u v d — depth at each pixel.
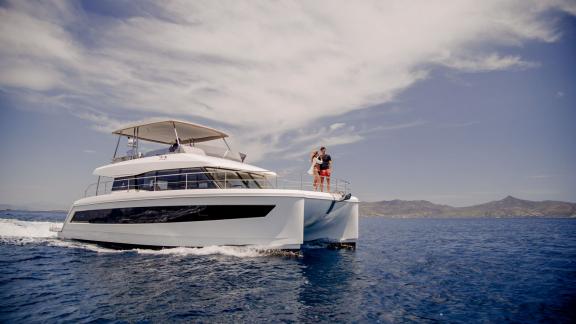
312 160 13.03
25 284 7.62
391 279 8.80
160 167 12.37
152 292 6.98
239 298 6.64
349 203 13.13
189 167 11.87
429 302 6.71
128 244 12.43
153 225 11.93
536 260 12.98
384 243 20.77
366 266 10.64
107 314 5.68
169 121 13.38
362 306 6.36
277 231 10.56
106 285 7.50
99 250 12.52
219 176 11.79
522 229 49.38
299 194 10.69
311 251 13.52
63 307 6.04
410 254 14.59
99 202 13.35
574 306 6.52
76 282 7.78
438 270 10.41
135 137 14.84
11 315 5.60
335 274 9.09
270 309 6.05
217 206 11.01
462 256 14.19
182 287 7.34
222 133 14.95
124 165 13.23
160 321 5.39
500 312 6.13
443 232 38.88
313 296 6.92
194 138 15.79
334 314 5.88
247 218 10.77
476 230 45.78
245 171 12.49
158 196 11.84
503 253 15.50
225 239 10.96
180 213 11.52
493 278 9.20
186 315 5.67
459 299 6.96
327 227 14.03
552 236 30.31
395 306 6.41
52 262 10.12
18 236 16.69
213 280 7.95
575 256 14.30
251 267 9.33
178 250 11.43
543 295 7.32
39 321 5.34
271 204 10.61
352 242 14.23
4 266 9.55
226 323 5.35
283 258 10.52
